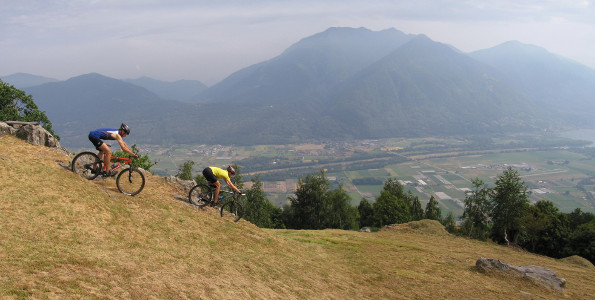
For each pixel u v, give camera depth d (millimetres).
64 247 8961
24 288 6625
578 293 21406
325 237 30281
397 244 31578
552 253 52438
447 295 17531
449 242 39219
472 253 33062
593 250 44688
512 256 35000
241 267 13086
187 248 12562
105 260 9039
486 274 22578
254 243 17031
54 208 10852
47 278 7250
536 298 18672
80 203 11859
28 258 7832
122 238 10961
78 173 14375
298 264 16797
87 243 9680
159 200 16031
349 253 24281
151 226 12969
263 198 68938
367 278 18672
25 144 15320
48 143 16578
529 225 47875
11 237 8508
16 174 12148
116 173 14219
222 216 18453
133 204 14125
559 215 55750
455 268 23531
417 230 45156
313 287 14281
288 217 81312
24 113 45250
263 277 13023
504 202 47281
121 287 7977
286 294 12305
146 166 48750
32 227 9375
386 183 94625
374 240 32719
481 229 52094
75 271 7953
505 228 48406
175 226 14102
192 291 9250
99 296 7215
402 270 21344
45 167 13492
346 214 77250
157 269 9781
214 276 11031
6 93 41438
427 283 19188
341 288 15648
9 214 9594
